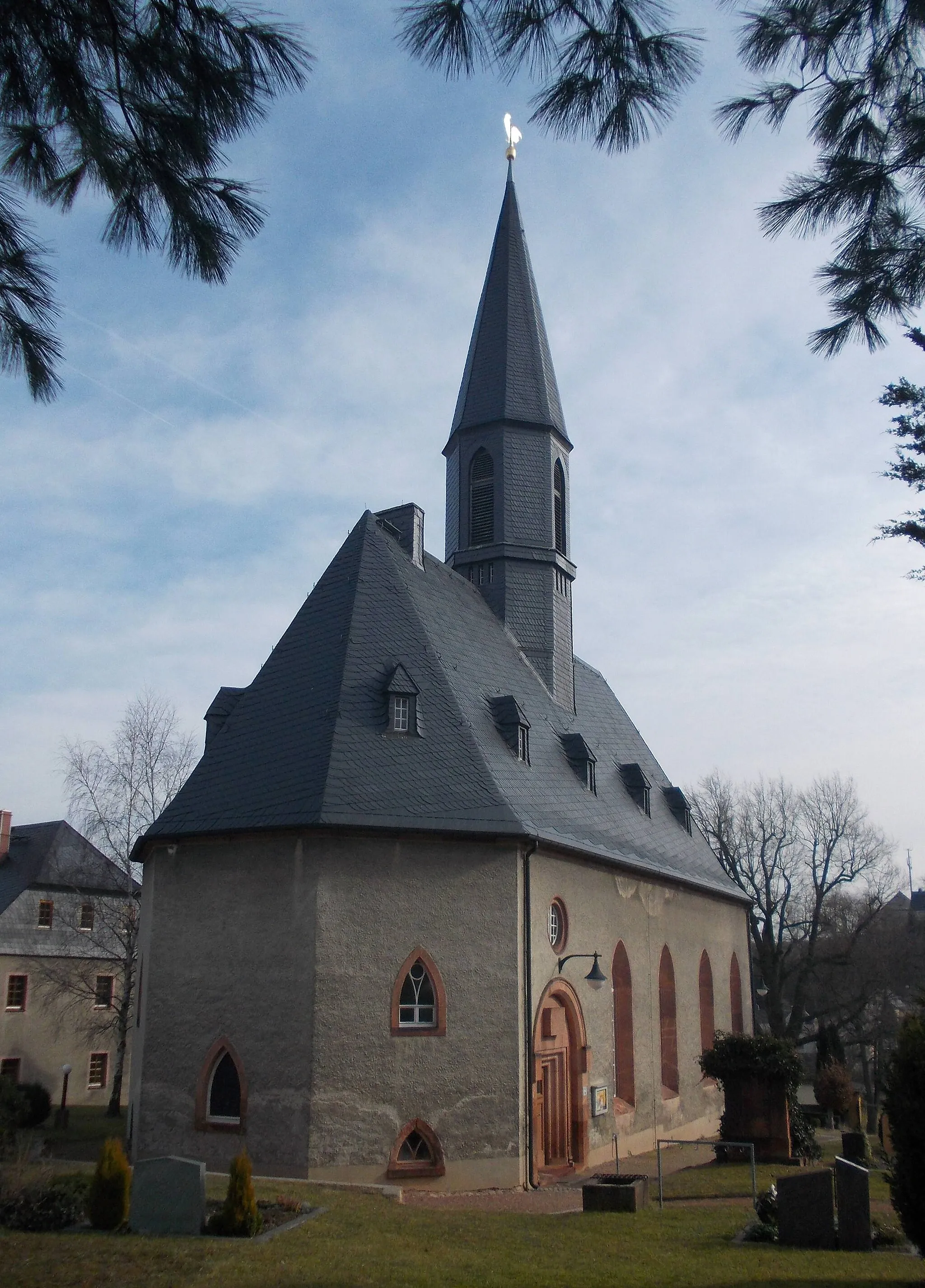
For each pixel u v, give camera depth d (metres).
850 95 7.07
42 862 49.00
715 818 59.22
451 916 21.61
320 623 25.42
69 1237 12.61
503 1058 21.42
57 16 6.31
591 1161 24.69
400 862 21.47
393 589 26.34
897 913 68.88
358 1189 17.56
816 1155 25.41
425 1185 20.11
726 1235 14.70
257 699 24.31
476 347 34.97
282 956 20.75
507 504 32.75
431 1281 11.20
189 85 6.48
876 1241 14.18
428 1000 21.19
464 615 29.53
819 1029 56.72
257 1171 19.86
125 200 6.90
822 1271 12.16
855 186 7.36
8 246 7.17
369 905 21.00
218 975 21.25
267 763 22.50
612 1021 27.20
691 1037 33.97
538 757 28.11
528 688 30.47
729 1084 24.89
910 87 6.99
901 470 12.32
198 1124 20.64
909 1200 11.55
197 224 6.89
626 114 6.50
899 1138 11.72
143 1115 21.19
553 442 34.03
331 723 22.45
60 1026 46.72
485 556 32.47
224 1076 20.88
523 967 22.38
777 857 58.47
